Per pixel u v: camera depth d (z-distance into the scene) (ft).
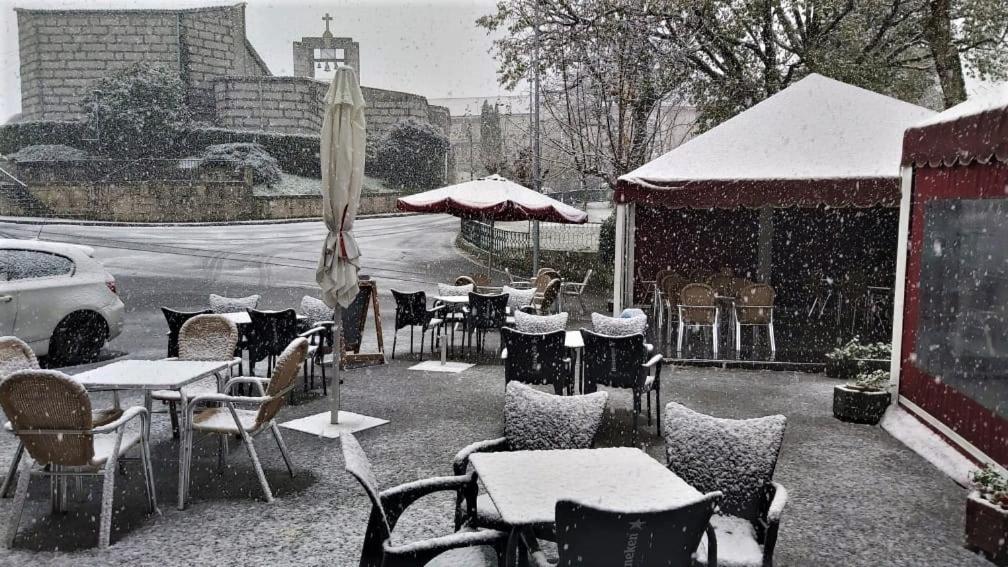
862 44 63.46
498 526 11.06
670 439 11.80
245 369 29.09
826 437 20.92
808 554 13.28
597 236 85.30
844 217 49.80
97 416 16.66
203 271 59.47
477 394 25.49
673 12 58.85
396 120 171.01
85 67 136.36
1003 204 16.57
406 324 31.89
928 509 15.55
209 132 126.11
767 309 32.17
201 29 142.10
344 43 185.78
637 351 20.54
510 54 61.82
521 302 33.96
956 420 18.58
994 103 16.46
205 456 18.61
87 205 103.60
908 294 22.21
